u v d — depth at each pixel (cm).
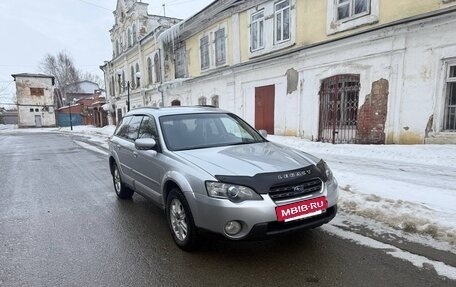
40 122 5953
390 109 937
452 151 770
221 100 1741
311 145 1062
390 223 420
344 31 1044
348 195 529
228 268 329
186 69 2103
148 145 419
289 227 325
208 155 385
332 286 290
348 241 377
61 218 505
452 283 285
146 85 2755
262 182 320
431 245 356
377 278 298
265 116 1440
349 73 1035
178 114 485
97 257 366
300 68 1218
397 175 636
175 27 2050
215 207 320
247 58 1512
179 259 353
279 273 316
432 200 484
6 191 704
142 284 307
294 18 1224
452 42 794
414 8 858
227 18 1625
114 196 631
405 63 891
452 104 834
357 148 930
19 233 446
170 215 392
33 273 333
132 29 2916
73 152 1479
